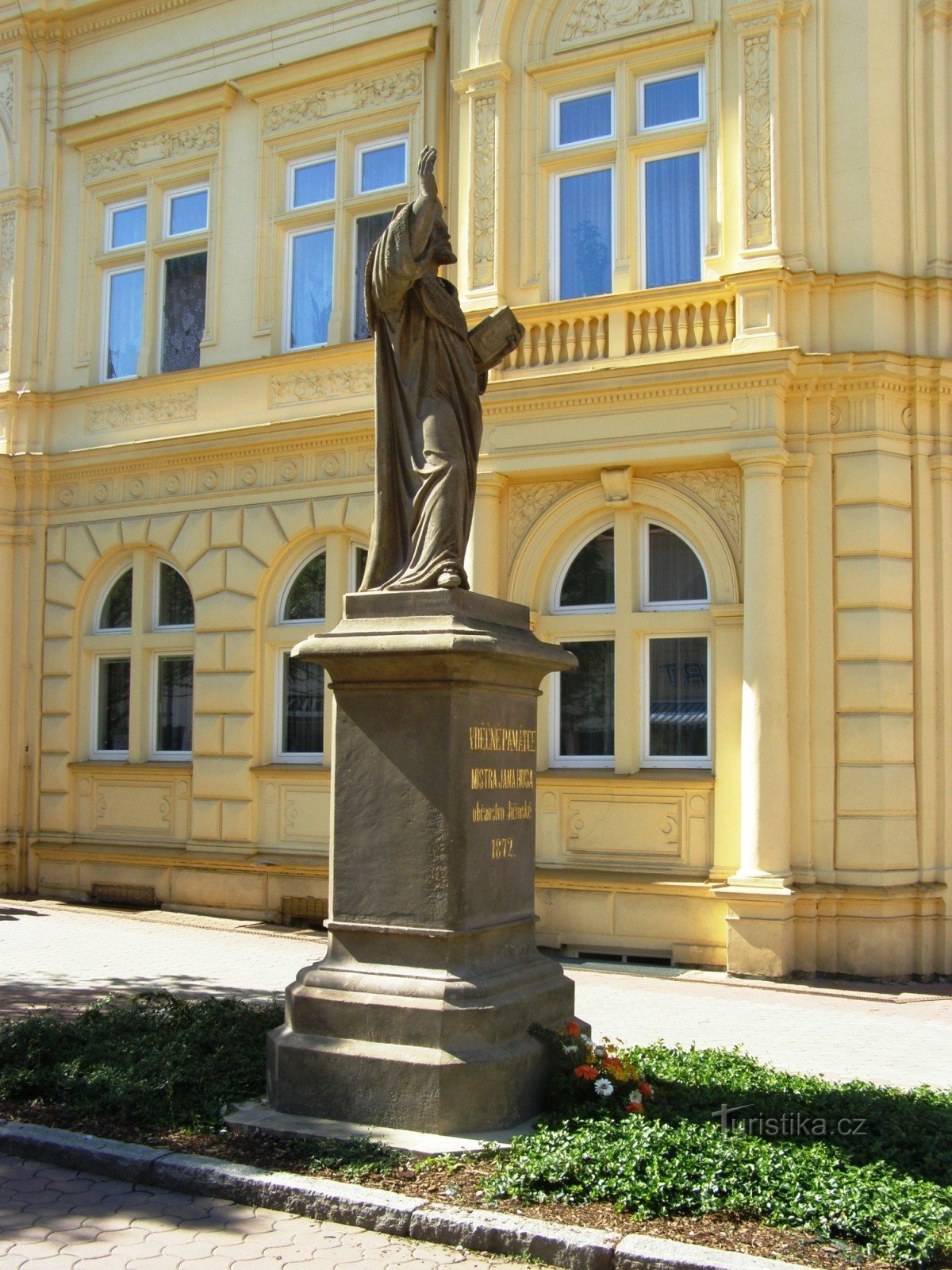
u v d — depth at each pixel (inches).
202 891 620.1
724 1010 411.5
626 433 514.9
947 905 485.4
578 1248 198.7
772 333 500.7
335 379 617.3
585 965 495.8
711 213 533.6
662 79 554.9
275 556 618.8
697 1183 214.8
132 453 658.8
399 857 261.9
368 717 267.9
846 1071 328.8
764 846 478.9
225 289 660.1
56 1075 279.6
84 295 708.7
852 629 493.0
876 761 484.7
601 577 546.6
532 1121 251.0
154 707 666.8
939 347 510.3
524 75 571.5
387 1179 224.5
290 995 262.4
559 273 569.9
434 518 275.7
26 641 693.3
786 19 518.9
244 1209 223.1
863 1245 198.4
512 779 279.3
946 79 524.7
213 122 673.0
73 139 712.4
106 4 701.3
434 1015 247.3
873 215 509.0
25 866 679.7
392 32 618.5
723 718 501.7
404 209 281.4
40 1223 216.1
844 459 500.1
